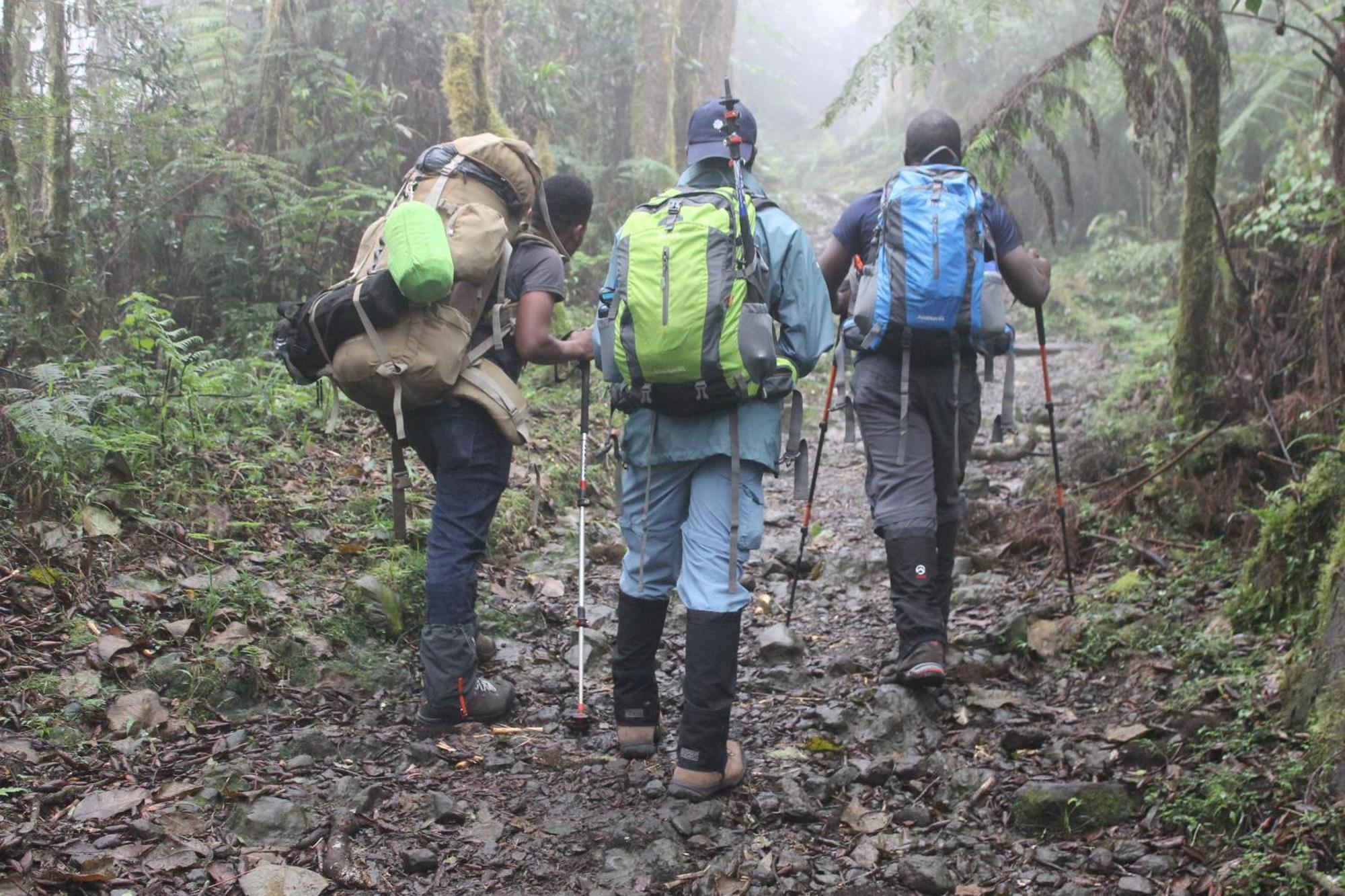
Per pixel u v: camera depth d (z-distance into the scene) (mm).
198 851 2590
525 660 3902
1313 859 2467
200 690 3242
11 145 5395
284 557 4035
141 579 3656
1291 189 5609
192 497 4230
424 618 3973
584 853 2773
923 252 3482
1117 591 4180
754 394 2918
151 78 6949
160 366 5254
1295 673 3111
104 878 2426
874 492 3793
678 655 4043
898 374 3703
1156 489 4824
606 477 5980
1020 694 3666
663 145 11359
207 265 7066
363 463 5020
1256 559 3805
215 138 7543
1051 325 11664
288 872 2547
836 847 2842
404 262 3031
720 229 2883
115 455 4086
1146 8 5141
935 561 3664
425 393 3230
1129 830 2828
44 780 2762
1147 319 11195
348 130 8234
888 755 3309
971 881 2672
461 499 3367
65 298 5445
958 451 3760
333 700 3420
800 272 3014
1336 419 4547
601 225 10570
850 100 6191
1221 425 4781
